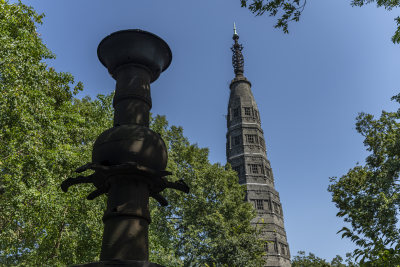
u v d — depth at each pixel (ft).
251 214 121.08
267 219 218.79
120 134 12.48
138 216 11.75
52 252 65.16
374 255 9.42
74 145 66.23
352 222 67.05
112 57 14.82
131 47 14.56
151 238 78.69
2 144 42.09
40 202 46.19
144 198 12.32
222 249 92.17
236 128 263.49
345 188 83.46
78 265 10.52
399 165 77.00
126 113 13.73
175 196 102.53
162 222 92.38
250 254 96.32
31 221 54.80
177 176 104.42
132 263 10.36
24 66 44.04
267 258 202.28
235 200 118.21
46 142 49.88
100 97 75.10
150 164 12.41
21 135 43.47
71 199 56.65
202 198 101.86
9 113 40.75
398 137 79.25
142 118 13.89
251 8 20.43
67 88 63.36
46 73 53.72
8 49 41.22
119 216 11.60
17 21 47.70
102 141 12.60
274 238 211.82
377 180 81.05
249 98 279.08
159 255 79.71
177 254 94.63
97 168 11.95
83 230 63.10
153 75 15.52
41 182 50.44
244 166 240.94
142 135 12.57
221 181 111.65
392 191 77.92
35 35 53.06
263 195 229.04
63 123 59.52
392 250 9.16
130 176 12.10
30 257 63.41
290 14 19.97
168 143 111.14
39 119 47.03
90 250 66.18
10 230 51.47
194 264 94.99
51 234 64.08
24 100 42.11
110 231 11.46
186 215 101.04
